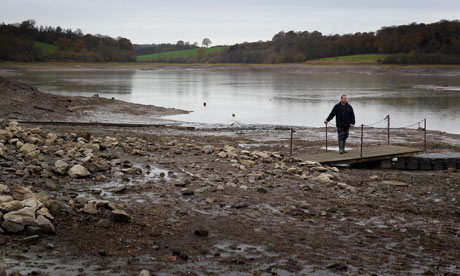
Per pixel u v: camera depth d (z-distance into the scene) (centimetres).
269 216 887
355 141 2298
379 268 663
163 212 855
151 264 627
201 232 754
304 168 1378
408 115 3731
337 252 719
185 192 988
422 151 1650
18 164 1070
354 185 1218
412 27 19050
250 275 613
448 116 3666
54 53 19600
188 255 671
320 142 2222
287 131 2703
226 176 1184
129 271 599
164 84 8444
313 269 645
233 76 12850
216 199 961
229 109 4250
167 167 1247
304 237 779
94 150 1368
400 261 695
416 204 1032
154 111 3794
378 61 16588
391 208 992
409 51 17038
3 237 650
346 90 6719
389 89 6825
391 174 1415
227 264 646
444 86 7400
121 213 768
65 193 905
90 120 2966
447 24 17912
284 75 13550
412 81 9262
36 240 665
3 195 770
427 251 743
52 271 578
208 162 1350
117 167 1182
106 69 17975
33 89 3572
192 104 4716
